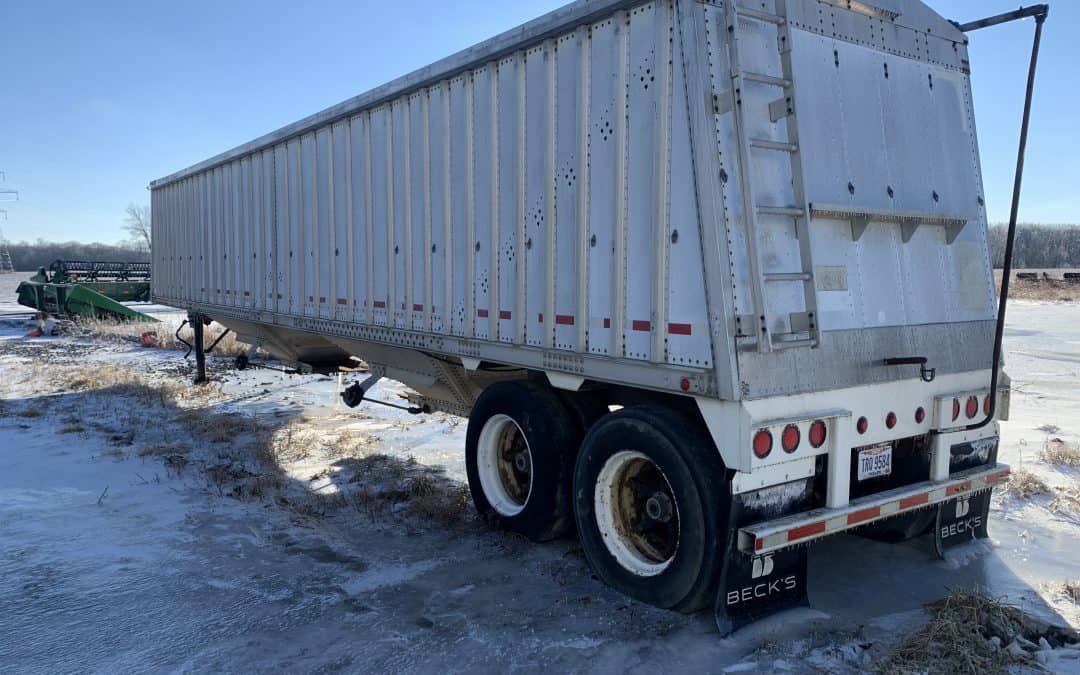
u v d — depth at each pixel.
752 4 3.96
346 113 7.04
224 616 4.20
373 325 6.86
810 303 3.90
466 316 5.66
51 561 5.00
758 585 4.00
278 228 8.62
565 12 4.56
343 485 6.85
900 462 4.69
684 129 3.85
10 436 8.86
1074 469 6.91
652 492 4.47
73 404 11.00
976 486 4.79
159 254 13.16
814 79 4.22
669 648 3.80
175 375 14.21
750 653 3.73
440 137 5.85
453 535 5.54
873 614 4.16
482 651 3.80
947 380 4.74
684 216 3.87
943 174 4.90
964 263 4.98
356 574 4.81
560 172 4.72
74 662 3.71
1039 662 3.56
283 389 12.62
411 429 9.36
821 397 4.02
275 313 8.80
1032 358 15.38
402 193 6.38
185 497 6.44
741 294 3.71
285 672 3.60
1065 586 4.42
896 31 4.73
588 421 5.16
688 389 3.86
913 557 5.01
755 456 3.69
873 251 4.45
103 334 21.61
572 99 4.61
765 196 3.88
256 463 7.54
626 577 4.36
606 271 4.39
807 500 4.06
